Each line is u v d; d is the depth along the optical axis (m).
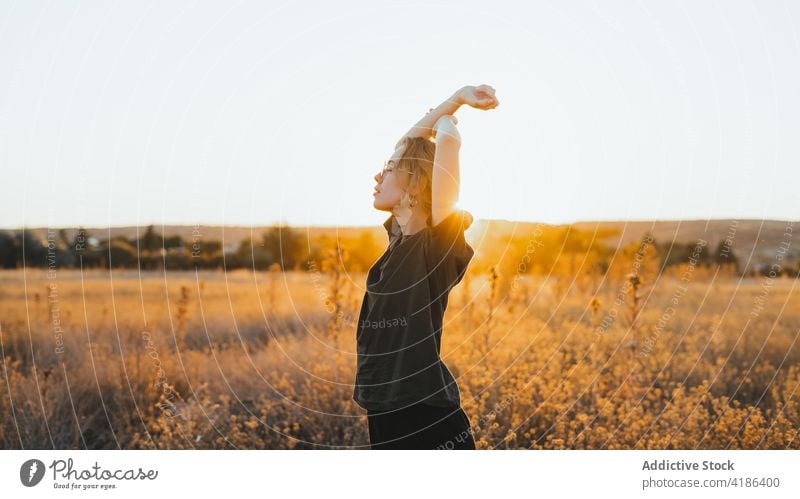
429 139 2.52
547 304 7.68
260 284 8.62
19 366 4.80
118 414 4.26
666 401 4.22
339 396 4.36
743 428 3.88
